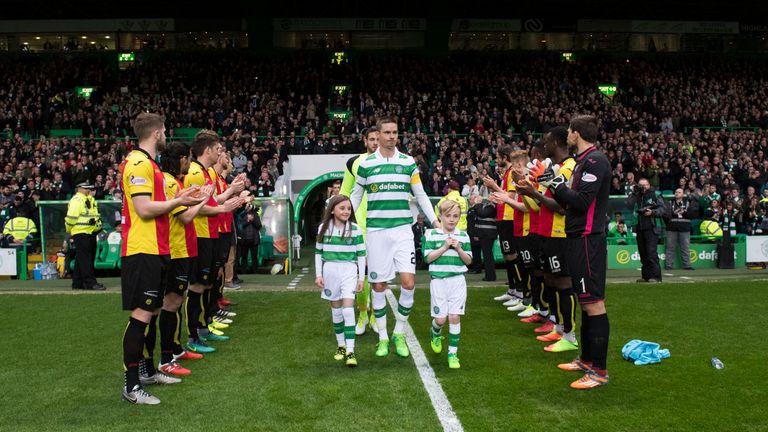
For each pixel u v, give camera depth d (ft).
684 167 67.72
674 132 86.02
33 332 23.32
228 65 104.01
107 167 64.64
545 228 19.79
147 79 99.76
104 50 111.96
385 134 18.99
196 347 20.21
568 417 13.99
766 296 29.81
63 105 91.40
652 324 23.67
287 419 13.94
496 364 18.52
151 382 16.72
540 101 95.25
